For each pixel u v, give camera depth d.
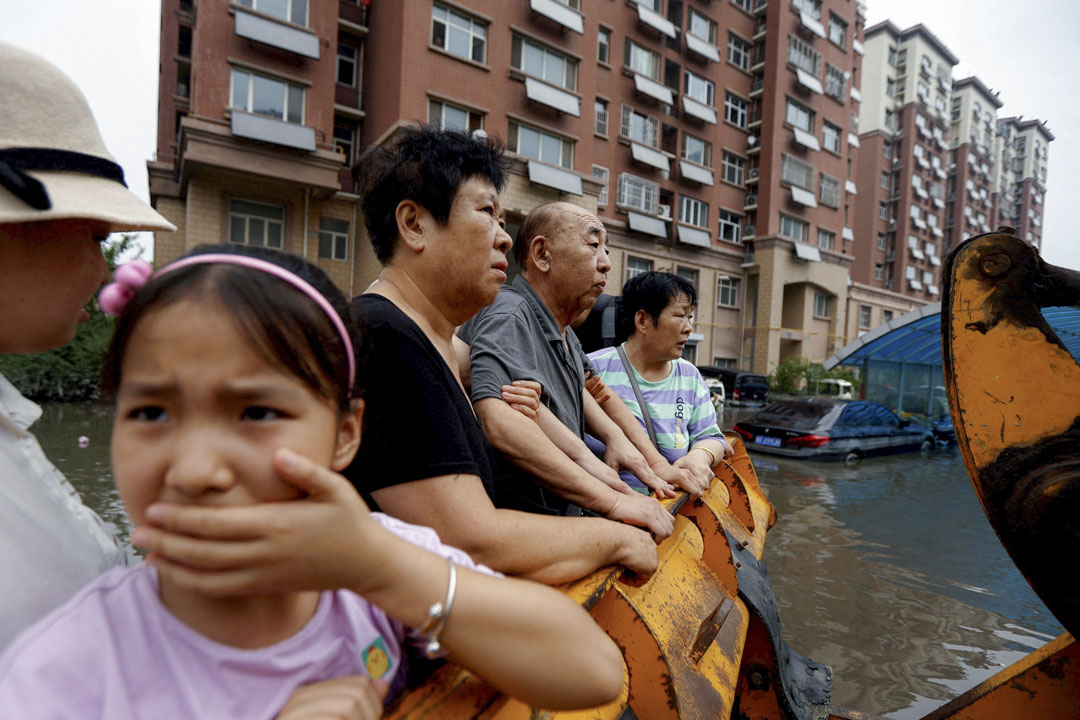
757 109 29.30
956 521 6.48
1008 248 1.50
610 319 3.42
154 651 0.55
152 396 0.49
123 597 0.56
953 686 3.25
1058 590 1.33
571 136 20.19
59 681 0.50
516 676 0.64
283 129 15.44
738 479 2.97
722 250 28.19
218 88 15.01
